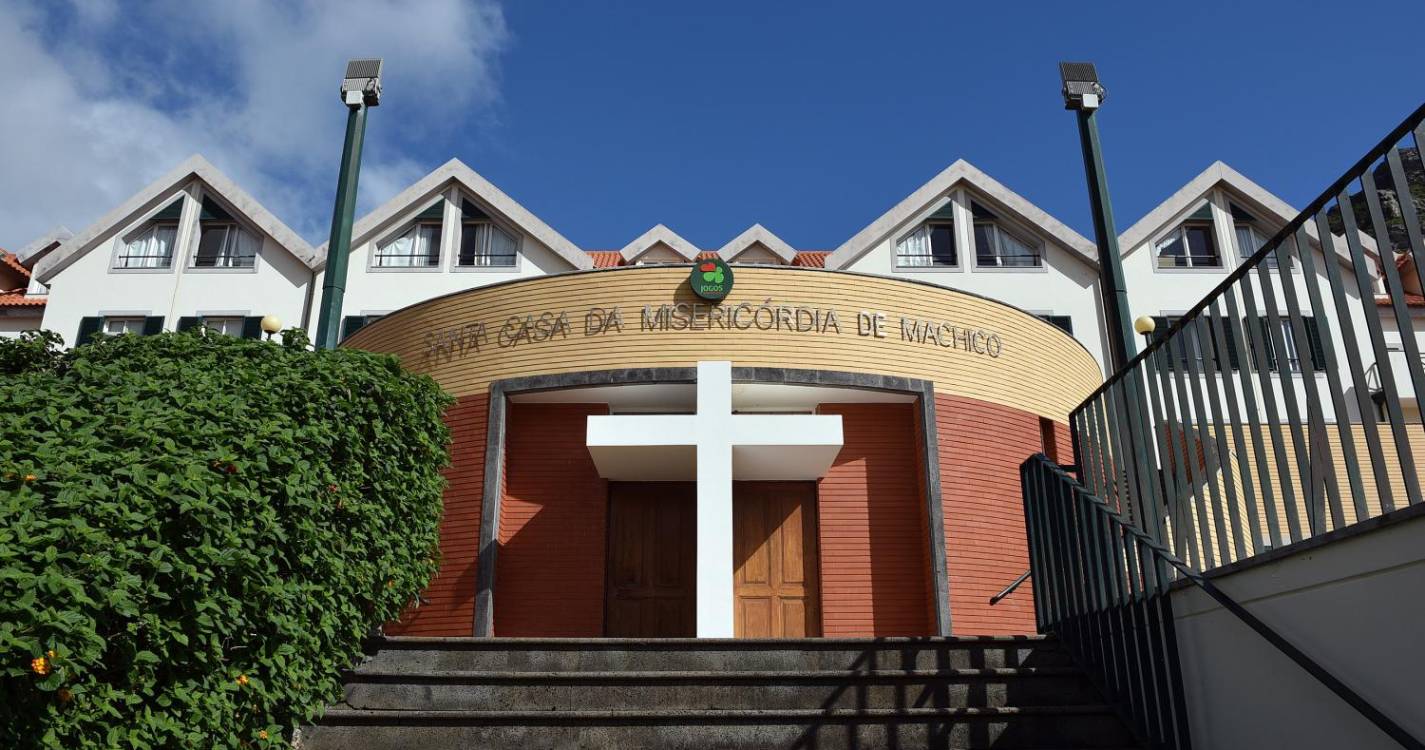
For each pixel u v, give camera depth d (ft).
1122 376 22.34
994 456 41.86
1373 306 13.60
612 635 40.11
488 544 39.14
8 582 11.64
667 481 41.93
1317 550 14.33
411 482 23.17
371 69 52.01
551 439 41.93
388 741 19.30
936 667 22.43
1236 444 17.07
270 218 74.59
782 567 40.83
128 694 13.37
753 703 20.80
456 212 74.84
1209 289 72.79
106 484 13.78
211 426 16.29
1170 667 18.44
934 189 73.20
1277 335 15.92
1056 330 46.70
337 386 20.66
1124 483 22.24
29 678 11.92
